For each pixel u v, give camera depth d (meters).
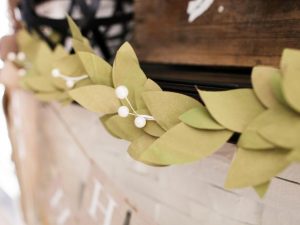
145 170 0.42
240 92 0.22
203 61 0.32
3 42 0.52
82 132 0.52
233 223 0.33
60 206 0.56
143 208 0.43
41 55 0.43
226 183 0.20
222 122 0.21
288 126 0.18
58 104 0.57
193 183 0.36
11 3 0.51
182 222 0.38
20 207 0.70
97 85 0.28
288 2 0.26
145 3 0.38
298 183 0.28
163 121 0.24
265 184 0.20
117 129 0.27
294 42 0.25
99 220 0.41
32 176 0.61
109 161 0.48
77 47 0.31
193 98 0.25
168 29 0.36
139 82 0.27
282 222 0.29
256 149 0.20
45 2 0.49
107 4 0.46
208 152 0.22
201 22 0.32
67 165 0.56
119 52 0.27
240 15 0.29
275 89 0.20
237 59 0.29
